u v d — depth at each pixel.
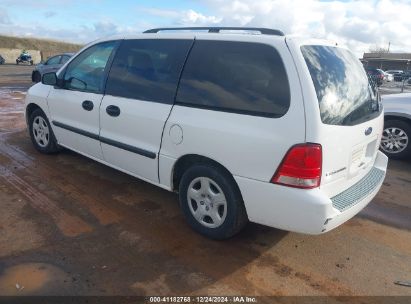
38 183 4.59
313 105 2.78
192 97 3.42
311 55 3.01
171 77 3.61
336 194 3.13
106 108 4.18
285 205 2.91
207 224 3.49
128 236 3.51
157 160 3.70
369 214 4.25
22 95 12.96
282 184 2.89
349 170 3.22
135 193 4.43
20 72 27.42
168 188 3.74
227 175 3.23
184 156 3.48
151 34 3.94
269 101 2.95
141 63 3.94
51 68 17.67
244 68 3.14
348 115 3.08
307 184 2.82
